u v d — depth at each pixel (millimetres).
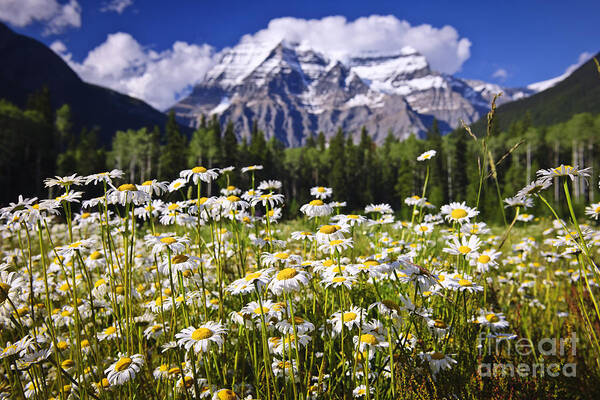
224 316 3014
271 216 3896
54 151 52000
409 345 2479
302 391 2152
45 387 2256
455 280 2727
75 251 2406
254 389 2588
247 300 3324
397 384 2334
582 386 2629
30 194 43781
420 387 2357
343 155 74500
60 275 4289
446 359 2453
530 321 3895
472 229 3076
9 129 42062
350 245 2641
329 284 2379
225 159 60125
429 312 2594
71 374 2582
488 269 3033
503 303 4164
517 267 5184
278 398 2193
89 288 2416
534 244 5430
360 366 2455
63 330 3338
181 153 52969
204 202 3316
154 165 56625
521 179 45781
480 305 3213
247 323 2537
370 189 65375
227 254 3971
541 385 2586
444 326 2562
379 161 76125
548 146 62312
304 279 2193
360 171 72750
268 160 64875
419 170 55438
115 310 2596
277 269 2834
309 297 3510
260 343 2828
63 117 63562
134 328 2883
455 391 2457
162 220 3449
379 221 4137
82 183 2502
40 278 3613
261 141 65188
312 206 3361
